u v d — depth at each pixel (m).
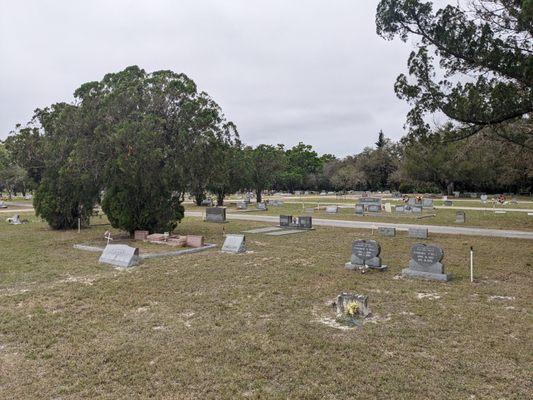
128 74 20.59
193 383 5.79
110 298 10.18
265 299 9.96
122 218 20.28
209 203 50.94
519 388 5.52
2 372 6.26
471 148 19.55
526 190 72.69
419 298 9.95
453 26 15.18
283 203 51.41
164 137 19.69
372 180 92.88
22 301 10.06
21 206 54.81
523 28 14.05
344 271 13.06
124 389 5.65
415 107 16.59
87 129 19.39
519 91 14.49
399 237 21.50
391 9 15.97
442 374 5.95
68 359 6.65
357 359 6.49
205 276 12.41
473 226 26.58
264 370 6.15
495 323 8.08
